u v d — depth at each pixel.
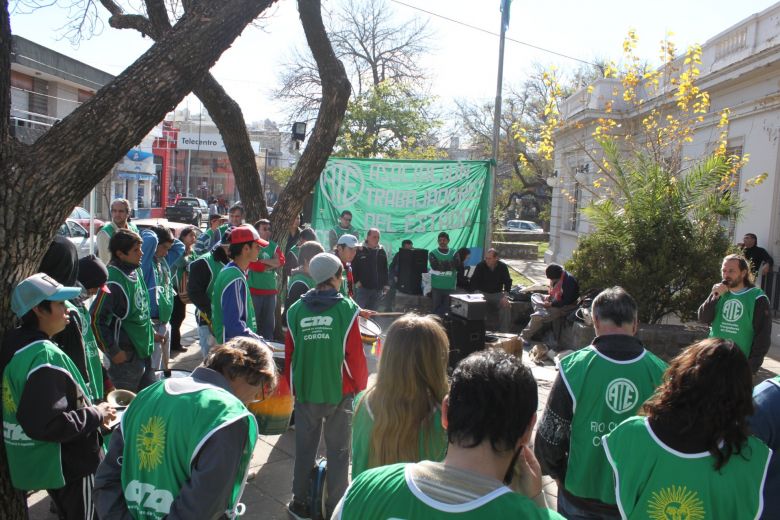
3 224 2.74
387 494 1.46
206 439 2.05
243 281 4.46
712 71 11.93
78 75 22.64
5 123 2.80
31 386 2.53
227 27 3.28
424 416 2.30
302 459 3.71
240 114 7.10
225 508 2.14
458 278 10.66
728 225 11.30
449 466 1.47
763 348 4.97
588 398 2.55
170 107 3.15
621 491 2.07
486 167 12.22
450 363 7.11
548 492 4.27
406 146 27.70
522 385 1.51
